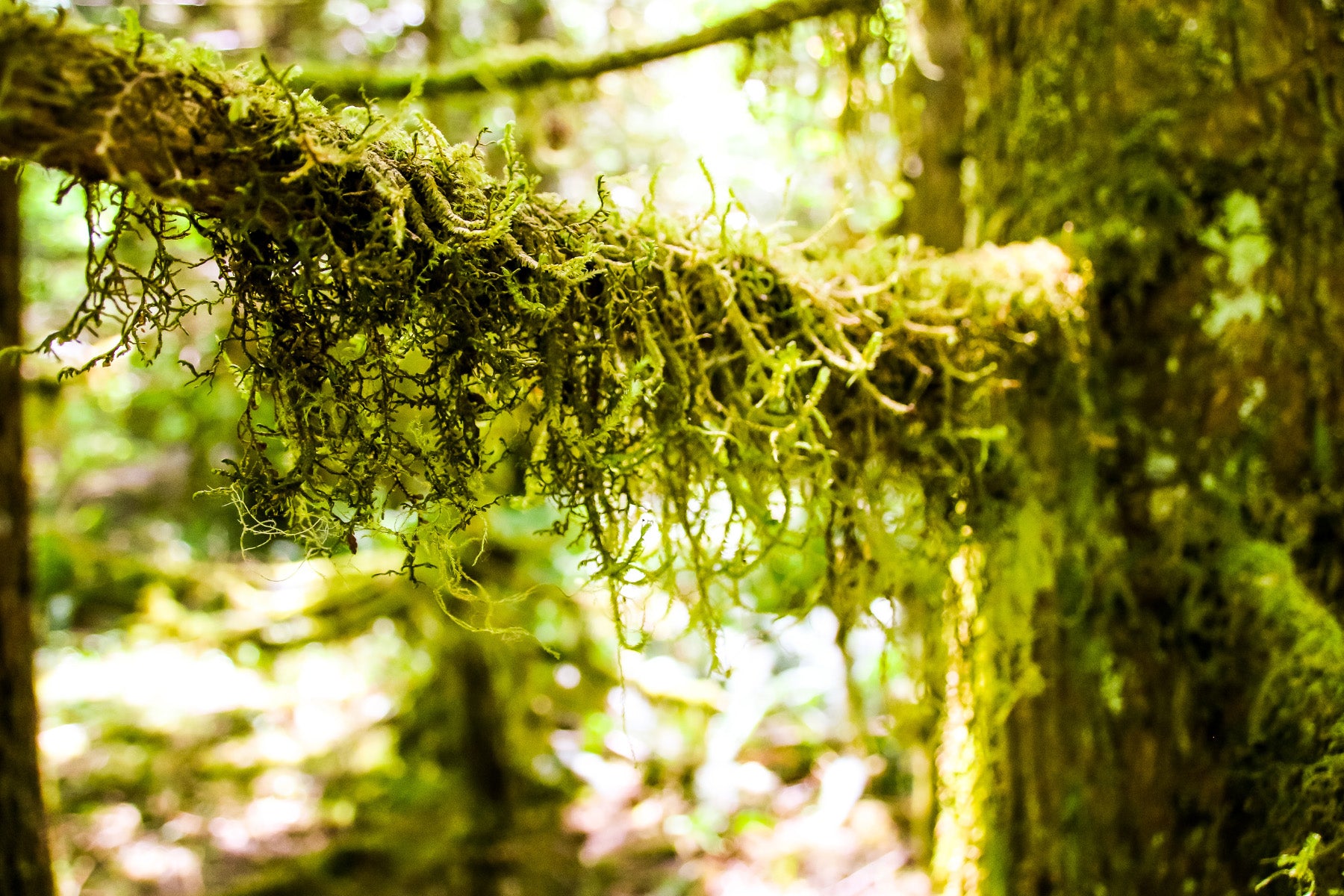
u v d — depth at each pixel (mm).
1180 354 937
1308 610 861
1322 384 911
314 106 650
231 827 2713
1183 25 938
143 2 2596
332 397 706
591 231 725
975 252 928
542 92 1483
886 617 933
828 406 858
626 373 729
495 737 2617
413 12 2740
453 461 717
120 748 3016
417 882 2410
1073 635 960
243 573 2779
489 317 699
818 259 860
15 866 1159
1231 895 879
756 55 1283
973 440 906
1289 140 921
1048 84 995
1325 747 821
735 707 2922
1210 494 924
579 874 2449
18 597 1214
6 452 1211
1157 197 937
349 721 3355
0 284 1228
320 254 650
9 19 584
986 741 1011
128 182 621
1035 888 980
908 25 1446
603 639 2912
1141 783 927
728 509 936
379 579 2426
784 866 2363
